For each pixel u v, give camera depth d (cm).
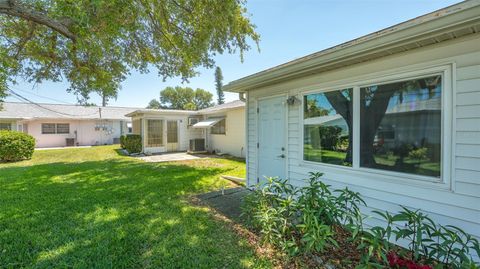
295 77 414
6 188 552
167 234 312
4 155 1003
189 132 1534
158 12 573
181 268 239
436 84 252
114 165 902
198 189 553
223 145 1318
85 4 369
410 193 273
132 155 1262
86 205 429
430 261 218
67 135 1930
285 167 450
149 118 1372
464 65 232
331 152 363
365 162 317
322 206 268
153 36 672
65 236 305
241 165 916
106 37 478
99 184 593
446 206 246
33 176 691
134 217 370
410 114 271
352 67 327
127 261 249
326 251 264
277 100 466
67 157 1166
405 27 224
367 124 313
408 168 275
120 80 805
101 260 251
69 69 762
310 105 397
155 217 371
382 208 299
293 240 261
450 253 203
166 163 963
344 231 298
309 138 402
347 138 339
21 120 1653
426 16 251
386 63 289
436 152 253
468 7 186
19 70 709
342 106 344
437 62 248
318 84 378
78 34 432
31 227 334
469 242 226
